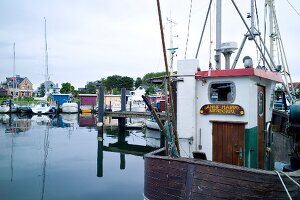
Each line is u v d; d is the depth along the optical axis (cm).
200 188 532
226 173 508
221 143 642
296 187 499
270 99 751
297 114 639
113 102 5259
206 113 657
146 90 6462
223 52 767
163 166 591
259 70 626
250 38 942
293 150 662
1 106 4919
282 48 1224
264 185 484
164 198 588
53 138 2484
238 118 620
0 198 1026
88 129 3092
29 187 1163
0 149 1973
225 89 654
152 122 2550
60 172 1409
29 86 9738
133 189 1154
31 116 4638
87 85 10231
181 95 677
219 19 768
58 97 5734
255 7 920
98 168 1510
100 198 1041
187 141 668
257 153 666
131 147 2155
